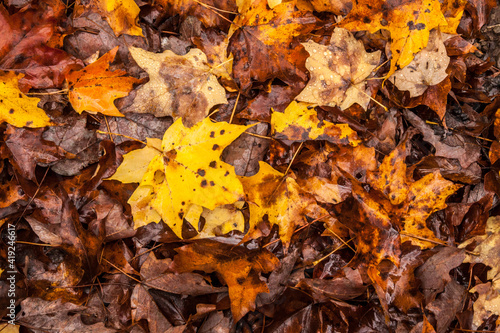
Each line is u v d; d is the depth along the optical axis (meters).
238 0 0.72
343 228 0.74
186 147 0.70
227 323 0.74
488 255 0.75
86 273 0.72
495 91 0.76
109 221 0.73
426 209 0.73
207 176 0.70
